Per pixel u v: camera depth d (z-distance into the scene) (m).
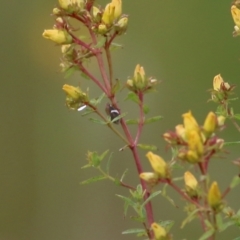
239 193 1.01
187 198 0.69
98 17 0.75
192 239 0.99
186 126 0.69
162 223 0.73
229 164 1.01
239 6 0.76
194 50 1.21
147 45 1.22
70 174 1.21
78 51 0.76
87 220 1.18
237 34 0.75
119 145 1.17
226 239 0.94
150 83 0.75
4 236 1.21
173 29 1.22
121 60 1.21
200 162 0.68
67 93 0.75
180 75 1.20
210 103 1.18
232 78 1.18
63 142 1.22
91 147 1.20
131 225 1.14
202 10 1.21
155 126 1.14
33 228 1.21
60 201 1.20
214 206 0.68
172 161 0.71
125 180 1.14
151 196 0.73
